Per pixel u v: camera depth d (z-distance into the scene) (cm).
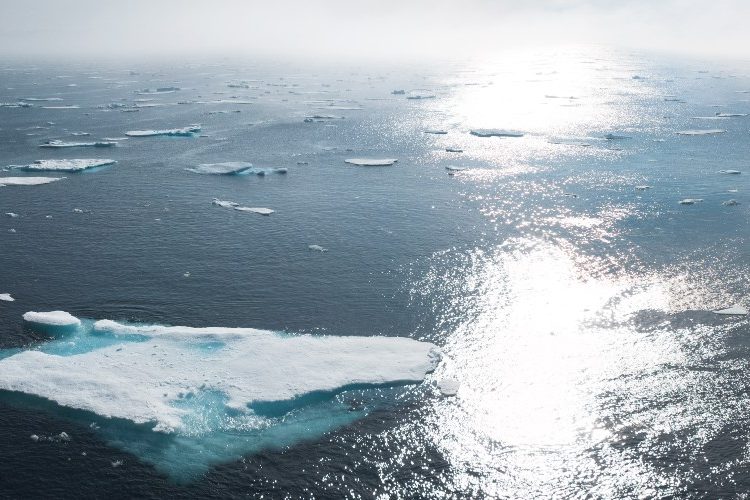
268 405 4497
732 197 9006
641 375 4928
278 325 5550
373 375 4862
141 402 4478
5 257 6825
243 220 8025
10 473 3925
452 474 4009
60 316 5462
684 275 6506
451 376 4941
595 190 9406
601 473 4006
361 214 8294
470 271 6631
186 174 10162
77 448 4119
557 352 5241
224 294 6059
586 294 6156
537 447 4228
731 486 3859
